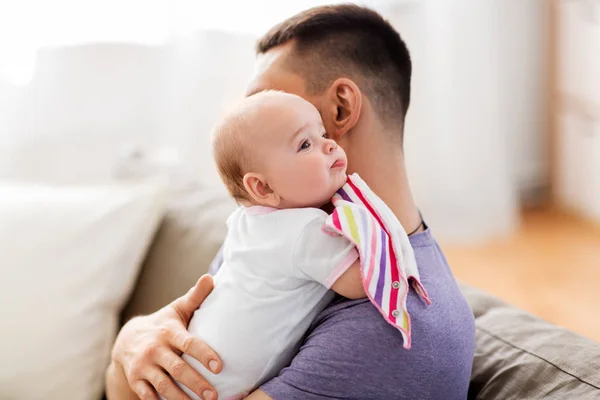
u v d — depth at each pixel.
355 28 0.99
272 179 0.86
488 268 2.78
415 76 2.90
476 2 2.91
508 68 3.32
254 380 0.87
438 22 2.88
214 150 0.91
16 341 1.30
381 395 0.81
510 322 1.12
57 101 2.22
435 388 0.83
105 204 1.44
